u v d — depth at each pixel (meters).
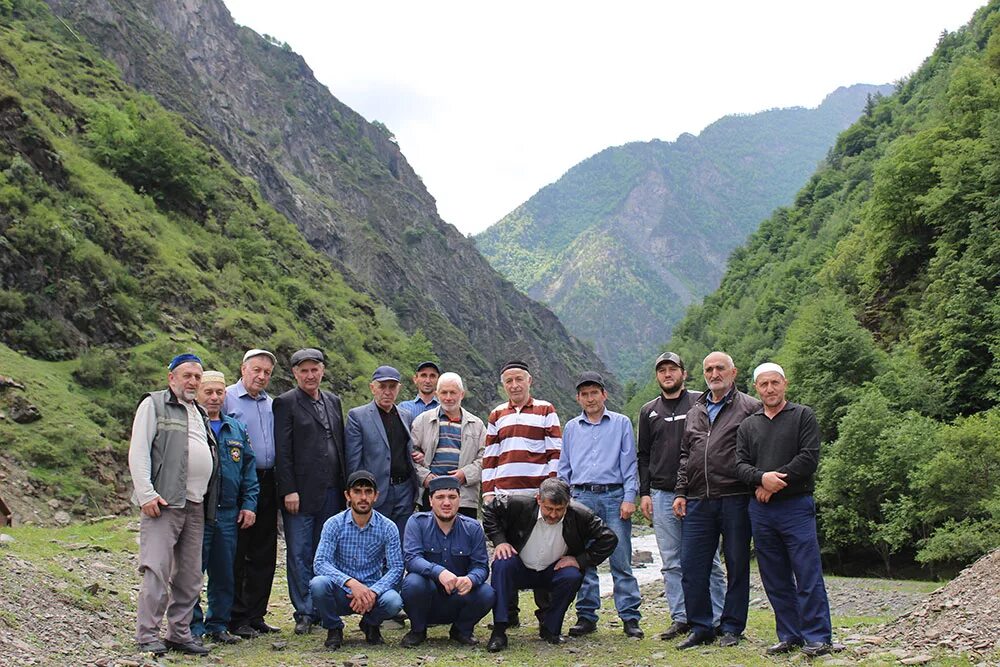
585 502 10.42
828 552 34.25
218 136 122.81
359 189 177.75
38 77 70.69
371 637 9.48
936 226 51.47
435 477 9.87
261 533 10.28
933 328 43.12
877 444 32.72
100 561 13.54
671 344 130.50
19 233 43.66
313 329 77.12
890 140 110.44
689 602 9.55
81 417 35.00
